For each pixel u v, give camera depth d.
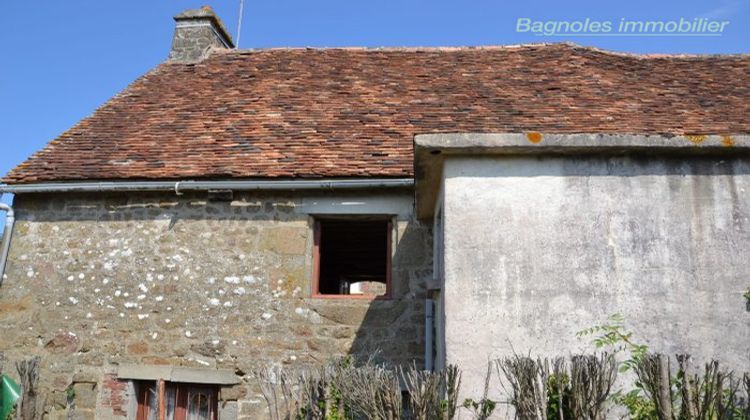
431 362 6.84
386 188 7.48
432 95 8.98
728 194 5.00
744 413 3.82
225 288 7.39
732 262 4.86
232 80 9.99
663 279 4.85
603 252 4.95
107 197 7.84
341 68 10.14
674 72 9.64
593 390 3.80
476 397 4.73
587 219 5.03
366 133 8.09
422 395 4.08
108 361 7.34
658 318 4.78
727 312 4.76
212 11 11.21
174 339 7.30
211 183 7.46
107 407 7.23
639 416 4.13
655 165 5.10
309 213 7.55
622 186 5.08
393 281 7.30
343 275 14.27
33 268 7.73
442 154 5.25
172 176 7.55
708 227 4.94
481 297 4.94
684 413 3.75
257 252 7.47
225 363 7.17
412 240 7.36
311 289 7.43
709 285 4.82
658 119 7.77
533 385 3.91
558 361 4.09
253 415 7.00
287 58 10.69
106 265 7.62
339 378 4.59
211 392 7.34
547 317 4.86
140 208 7.76
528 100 8.58
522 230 5.05
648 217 4.99
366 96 9.09
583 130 7.51
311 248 7.52
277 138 8.16
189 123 8.77
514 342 4.82
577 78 9.26
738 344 4.70
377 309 7.20
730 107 8.16
